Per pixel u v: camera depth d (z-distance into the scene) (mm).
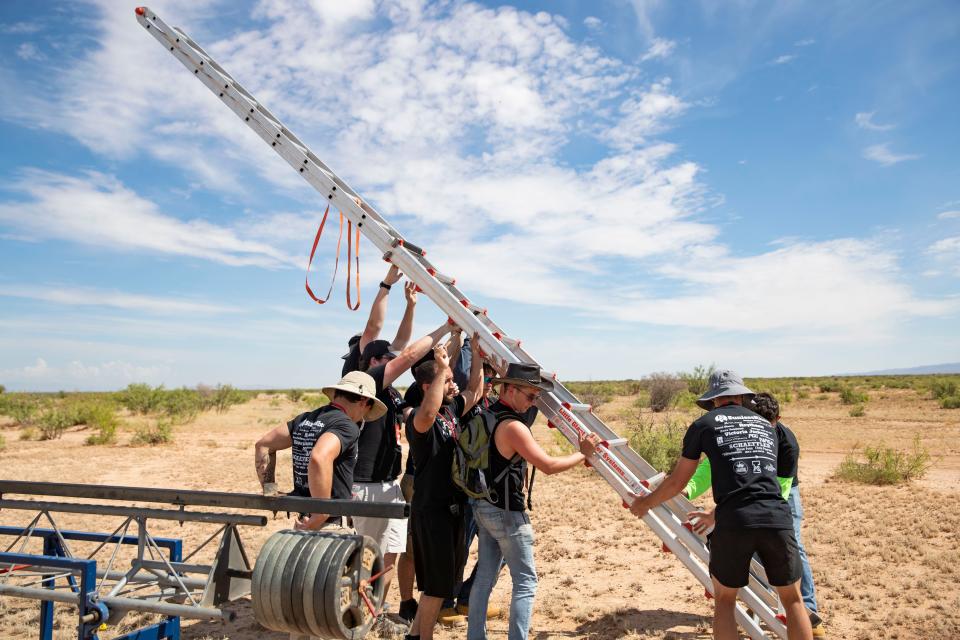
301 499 4184
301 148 6402
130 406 35531
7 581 7180
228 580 4328
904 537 8555
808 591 5539
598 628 5887
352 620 3900
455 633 5746
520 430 4508
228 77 6730
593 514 10797
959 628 5590
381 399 5680
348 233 6285
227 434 25750
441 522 4770
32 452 19578
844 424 25172
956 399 31250
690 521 5113
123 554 8625
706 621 6027
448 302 5504
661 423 23156
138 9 6812
